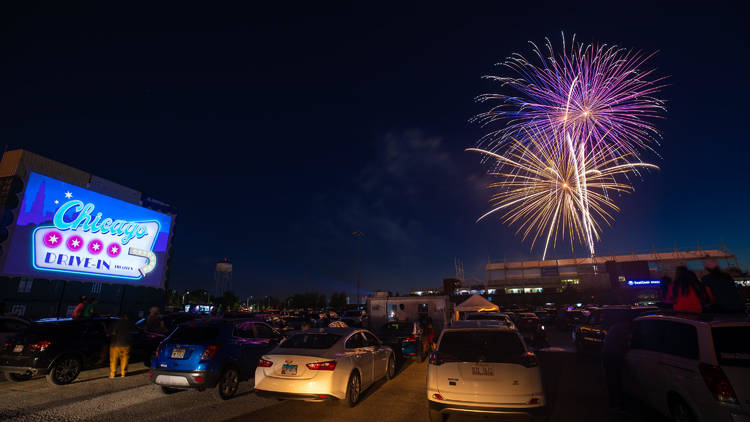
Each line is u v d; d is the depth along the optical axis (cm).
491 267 9144
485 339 599
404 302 1884
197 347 725
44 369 830
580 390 803
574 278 8169
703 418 449
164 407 682
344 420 616
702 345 473
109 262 2058
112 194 2097
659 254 7775
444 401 550
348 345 744
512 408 526
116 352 945
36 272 1722
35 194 1738
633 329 666
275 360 667
